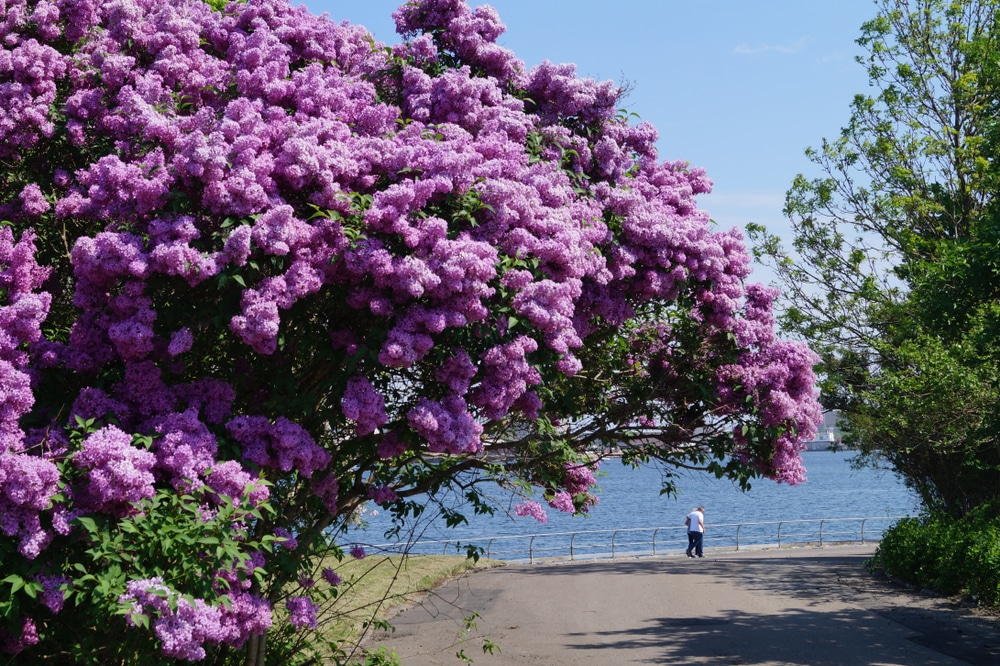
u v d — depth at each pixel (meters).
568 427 9.22
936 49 23.94
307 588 7.84
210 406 6.16
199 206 6.00
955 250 13.49
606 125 8.87
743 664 12.52
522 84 8.72
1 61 7.05
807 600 19.19
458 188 6.46
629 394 9.27
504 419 8.47
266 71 7.38
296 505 7.38
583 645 14.15
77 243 5.68
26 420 5.82
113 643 5.59
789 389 9.28
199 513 5.26
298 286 5.87
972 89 22.50
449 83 7.79
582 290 7.71
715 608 18.28
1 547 5.04
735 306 8.70
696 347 9.18
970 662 12.42
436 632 15.15
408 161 6.51
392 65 8.25
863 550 32.41
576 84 8.55
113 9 7.60
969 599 18.30
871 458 24.27
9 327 5.64
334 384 6.39
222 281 5.62
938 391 17.20
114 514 5.38
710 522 57.50
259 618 5.82
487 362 6.39
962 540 19.16
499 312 6.40
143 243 5.79
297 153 6.05
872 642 14.05
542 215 6.92
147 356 6.28
